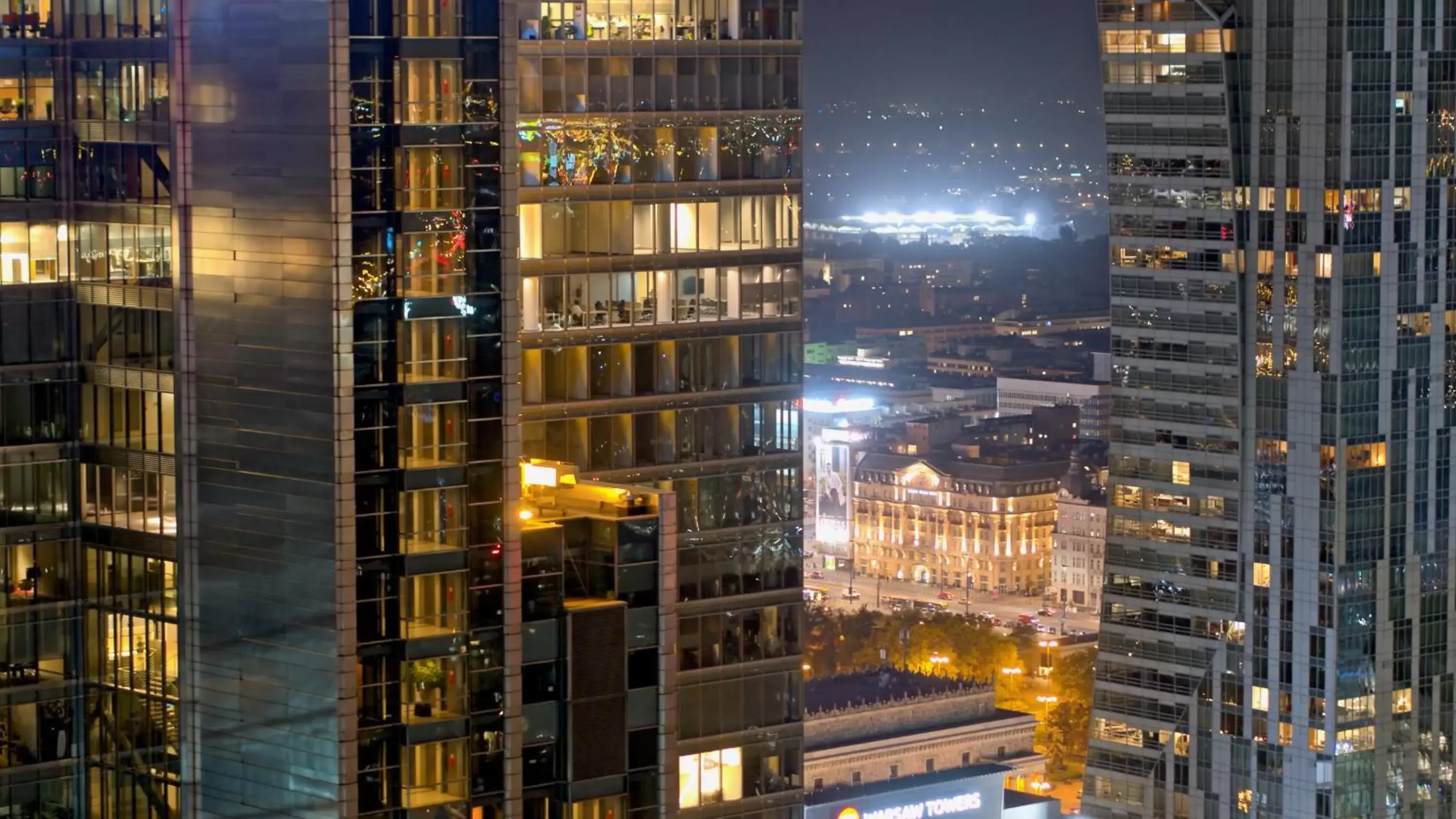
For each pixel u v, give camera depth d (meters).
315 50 172.12
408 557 178.62
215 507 183.12
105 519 190.25
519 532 183.25
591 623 189.25
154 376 185.12
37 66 186.50
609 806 192.38
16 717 190.25
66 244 189.25
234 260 179.12
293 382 176.75
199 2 178.75
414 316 177.00
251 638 182.25
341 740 176.88
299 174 174.38
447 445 179.50
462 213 178.50
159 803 189.25
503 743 184.12
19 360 188.25
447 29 176.75
